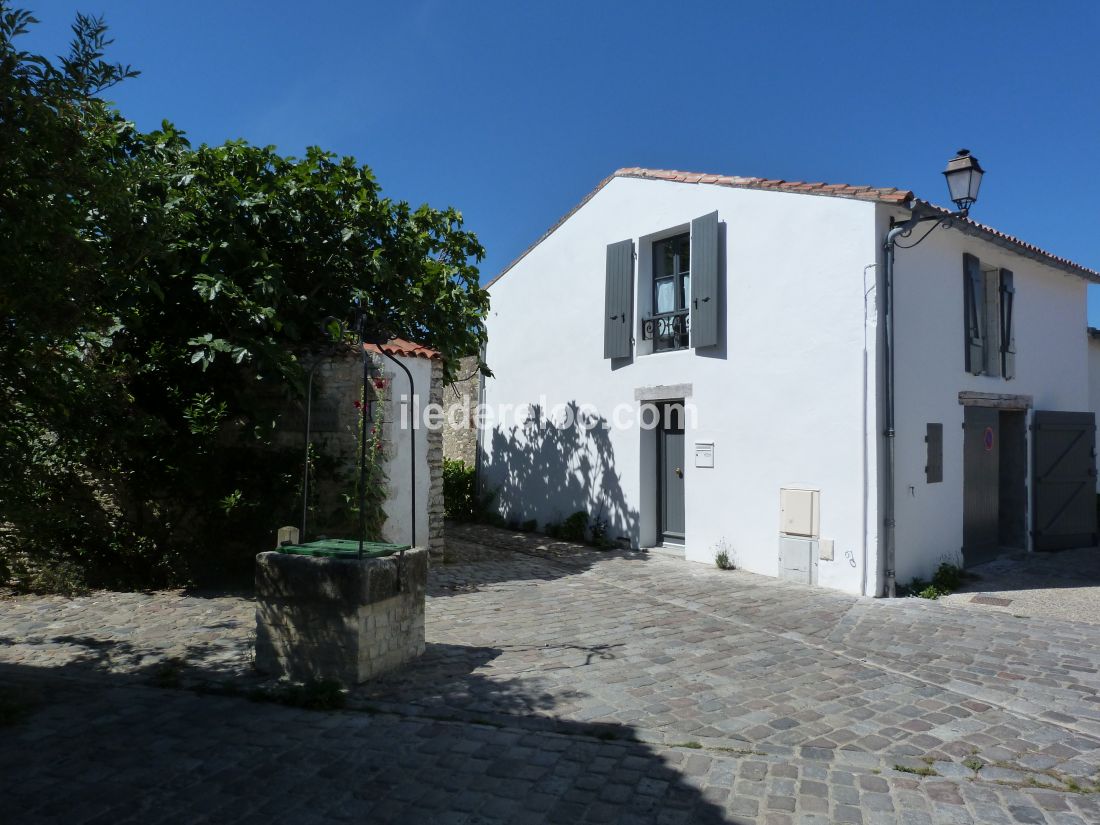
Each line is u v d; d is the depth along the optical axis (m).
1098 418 12.78
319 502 8.16
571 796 3.38
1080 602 7.36
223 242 7.41
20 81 3.43
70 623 6.21
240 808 3.24
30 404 4.19
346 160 8.73
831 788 3.47
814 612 6.91
